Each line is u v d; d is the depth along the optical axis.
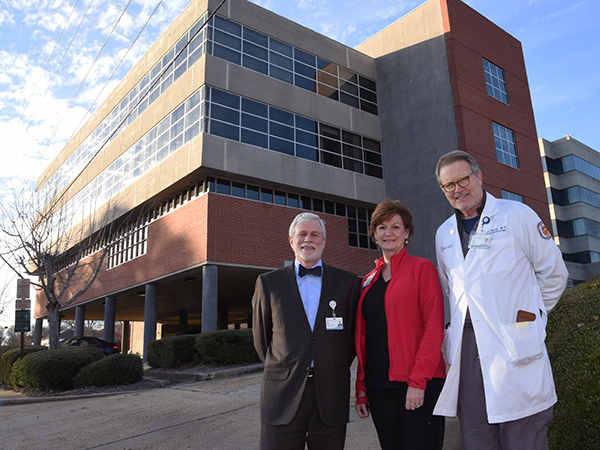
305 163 20.39
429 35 23.67
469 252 2.64
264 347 3.09
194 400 7.64
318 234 3.13
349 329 3.03
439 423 2.71
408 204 22.83
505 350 2.42
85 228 27.31
